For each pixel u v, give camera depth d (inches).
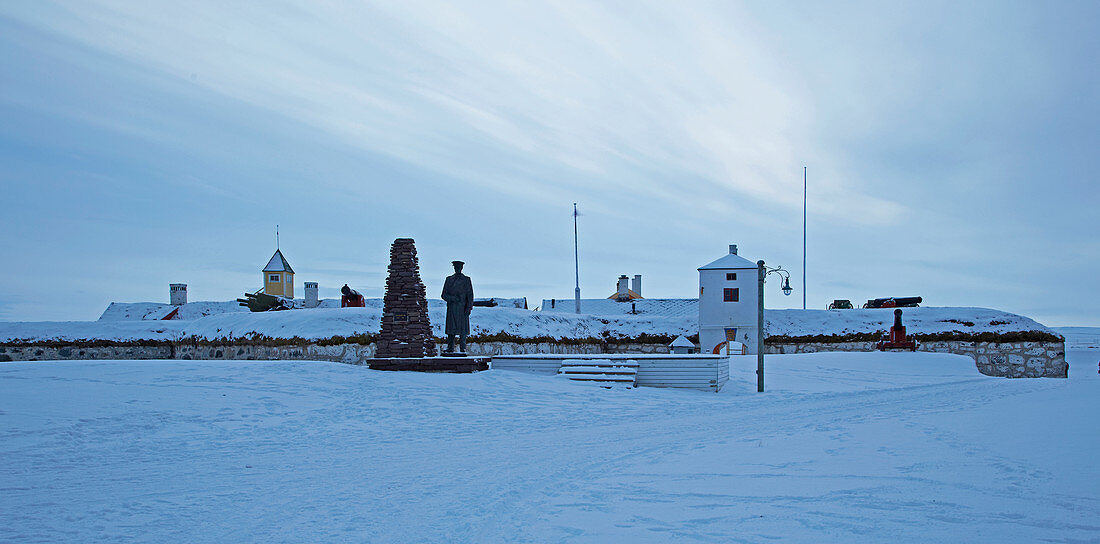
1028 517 266.2
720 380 1060.5
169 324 1756.9
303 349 1392.7
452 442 544.1
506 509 310.3
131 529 283.0
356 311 1504.7
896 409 723.4
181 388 729.6
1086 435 458.3
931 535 247.9
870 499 304.5
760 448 470.3
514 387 909.8
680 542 251.0
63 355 1669.5
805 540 248.1
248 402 694.5
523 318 1743.4
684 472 388.8
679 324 1907.0
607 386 973.8
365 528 282.0
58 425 539.2
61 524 291.0
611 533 265.6
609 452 480.4
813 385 1139.9
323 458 466.6
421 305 1047.6
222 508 319.6
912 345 1606.8
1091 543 234.5
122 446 497.7
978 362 1694.1
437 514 303.9
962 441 455.8
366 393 796.0
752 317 1729.8
